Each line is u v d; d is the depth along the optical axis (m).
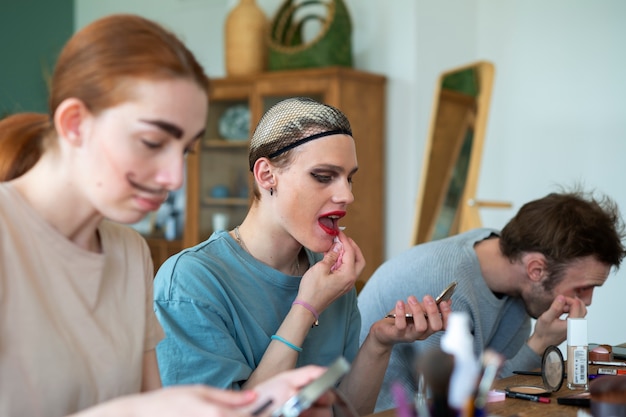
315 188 1.66
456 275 2.08
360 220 4.41
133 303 1.29
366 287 2.27
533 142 4.59
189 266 1.66
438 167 3.86
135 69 1.06
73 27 6.15
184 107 1.09
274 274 1.74
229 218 4.82
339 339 1.87
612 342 4.33
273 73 4.54
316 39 4.44
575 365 1.65
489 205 3.69
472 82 3.73
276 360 1.62
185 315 1.62
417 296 2.11
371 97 4.47
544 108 4.55
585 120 4.43
